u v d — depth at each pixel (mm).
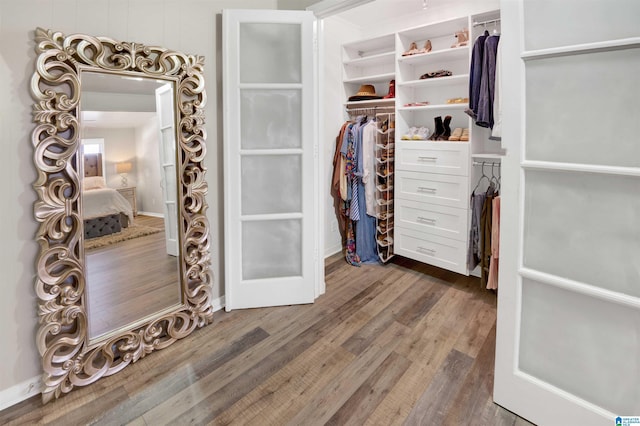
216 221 2498
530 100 1405
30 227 1629
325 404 1643
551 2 1310
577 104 1296
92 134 1765
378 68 3748
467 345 2107
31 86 1554
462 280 3094
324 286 2875
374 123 3340
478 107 2502
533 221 1447
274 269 2637
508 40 1414
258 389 1746
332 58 3523
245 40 2373
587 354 1362
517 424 1512
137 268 2008
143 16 1974
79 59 1683
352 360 1973
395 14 3412
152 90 1993
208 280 2393
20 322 1634
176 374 1867
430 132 3361
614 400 1310
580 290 1334
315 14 2512
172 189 2148
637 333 1241
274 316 2480
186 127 2164
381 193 3377
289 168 2551
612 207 1255
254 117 2449
